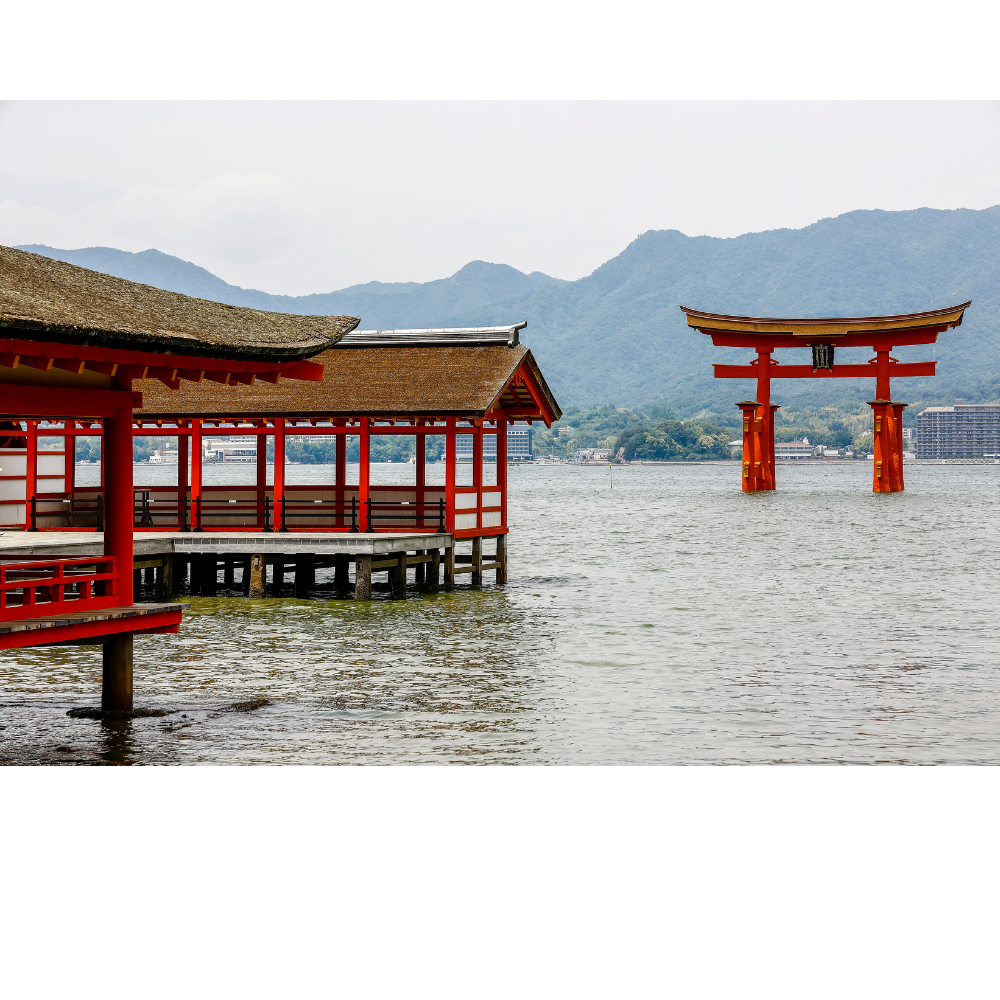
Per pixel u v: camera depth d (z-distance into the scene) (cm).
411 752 1440
